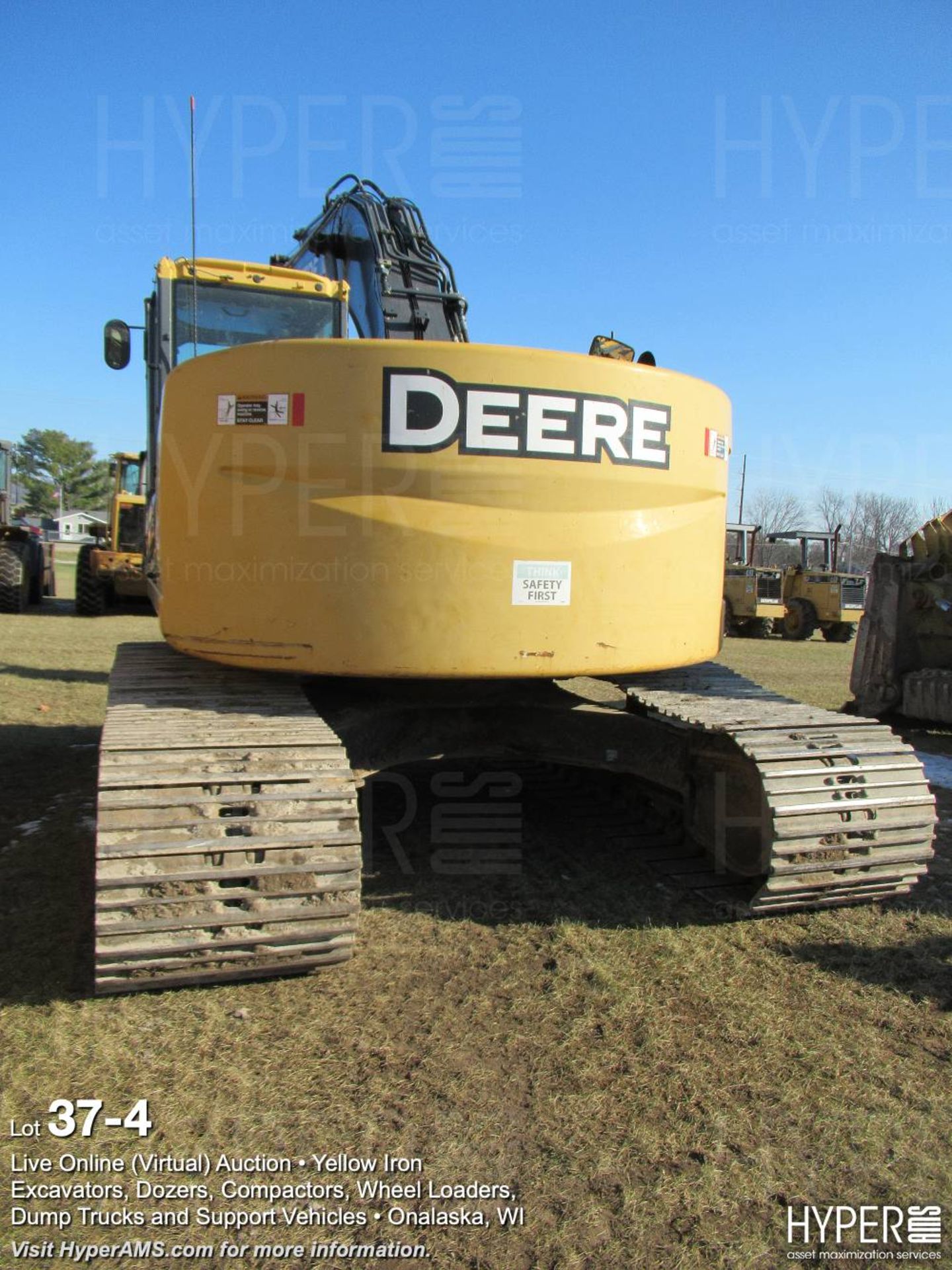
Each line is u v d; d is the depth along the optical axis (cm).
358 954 360
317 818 301
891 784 375
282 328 598
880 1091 279
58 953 352
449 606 370
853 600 2089
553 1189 236
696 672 506
